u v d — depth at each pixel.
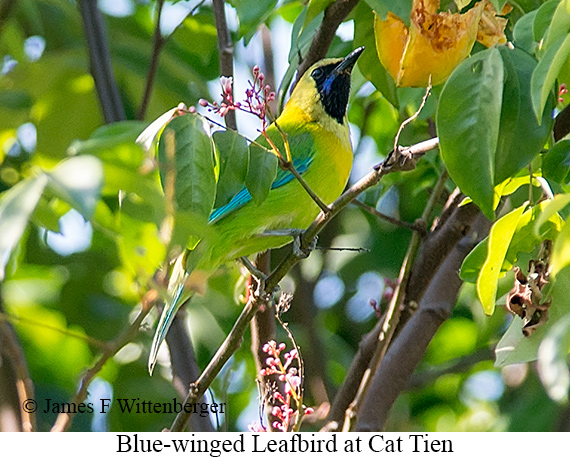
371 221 15.29
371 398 10.77
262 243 10.93
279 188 10.89
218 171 7.28
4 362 9.89
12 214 5.11
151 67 11.53
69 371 15.00
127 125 6.86
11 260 9.29
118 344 6.92
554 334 5.46
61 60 13.02
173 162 6.50
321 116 11.64
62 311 14.80
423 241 10.69
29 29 14.42
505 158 7.11
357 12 9.78
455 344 16.78
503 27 8.62
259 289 8.65
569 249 6.25
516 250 7.79
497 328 13.36
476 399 16.41
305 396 13.86
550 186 8.03
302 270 14.59
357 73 11.55
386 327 9.68
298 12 14.53
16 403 9.84
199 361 14.47
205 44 13.79
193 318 13.96
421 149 7.42
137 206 6.56
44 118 13.15
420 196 14.37
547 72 6.50
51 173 5.28
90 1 12.08
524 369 14.90
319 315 15.55
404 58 8.21
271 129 11.65
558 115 8.32
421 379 14.25
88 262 14.95
